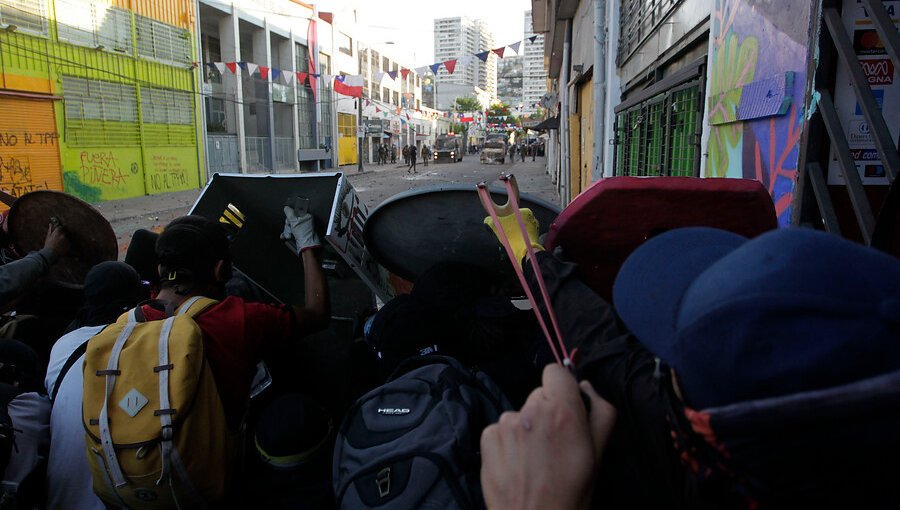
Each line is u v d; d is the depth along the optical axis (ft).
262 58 92.79
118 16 61.46
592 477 2.32
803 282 1.64
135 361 5.16
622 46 30.37
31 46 51.65
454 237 7.61
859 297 1.61
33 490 5.65
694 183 4.55
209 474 5.13
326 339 8.91
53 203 8.43
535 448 2.31
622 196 4.64
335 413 7.65
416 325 6.06
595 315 3.70
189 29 72.95
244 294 9.10
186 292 6.14
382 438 4.78
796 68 8.84
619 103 31.24
